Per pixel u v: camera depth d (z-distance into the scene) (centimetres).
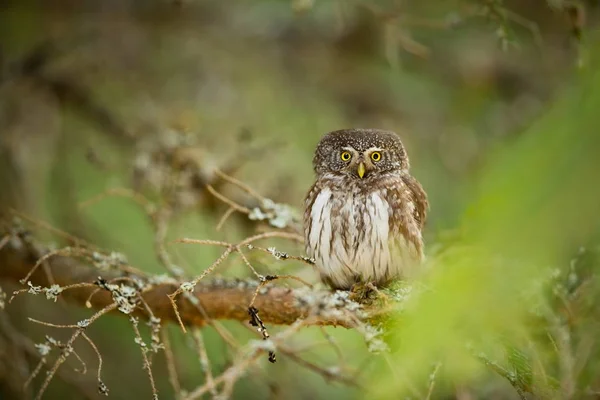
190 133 1211
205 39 1490
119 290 724
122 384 1155
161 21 1464
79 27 1404
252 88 1505
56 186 1265
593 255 588
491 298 456
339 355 873
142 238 1309
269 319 833
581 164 363
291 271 1019
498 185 372
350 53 1502
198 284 852
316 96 1518
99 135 1386
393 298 762
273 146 1212
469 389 848
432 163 1457
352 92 1525
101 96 1437
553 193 363
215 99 1468
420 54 1126
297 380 1117
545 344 606
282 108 1502
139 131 1320
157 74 1471
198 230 1183
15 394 1022
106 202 1329
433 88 1527
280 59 1512
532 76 1473
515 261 428
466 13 1070
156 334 726
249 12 1480
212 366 1064
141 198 980
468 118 1482
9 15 1370
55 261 927
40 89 1310
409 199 948
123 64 1444
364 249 925
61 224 1213
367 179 960
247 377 981
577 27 850
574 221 362
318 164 1016
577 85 391
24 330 1109
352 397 1083
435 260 762
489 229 373
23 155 1227
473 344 533
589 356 564
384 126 1495
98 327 1183
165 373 1159
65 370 1038
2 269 941
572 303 592
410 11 1434
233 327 1054
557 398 557
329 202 952
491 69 1494
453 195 1340
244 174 1240
